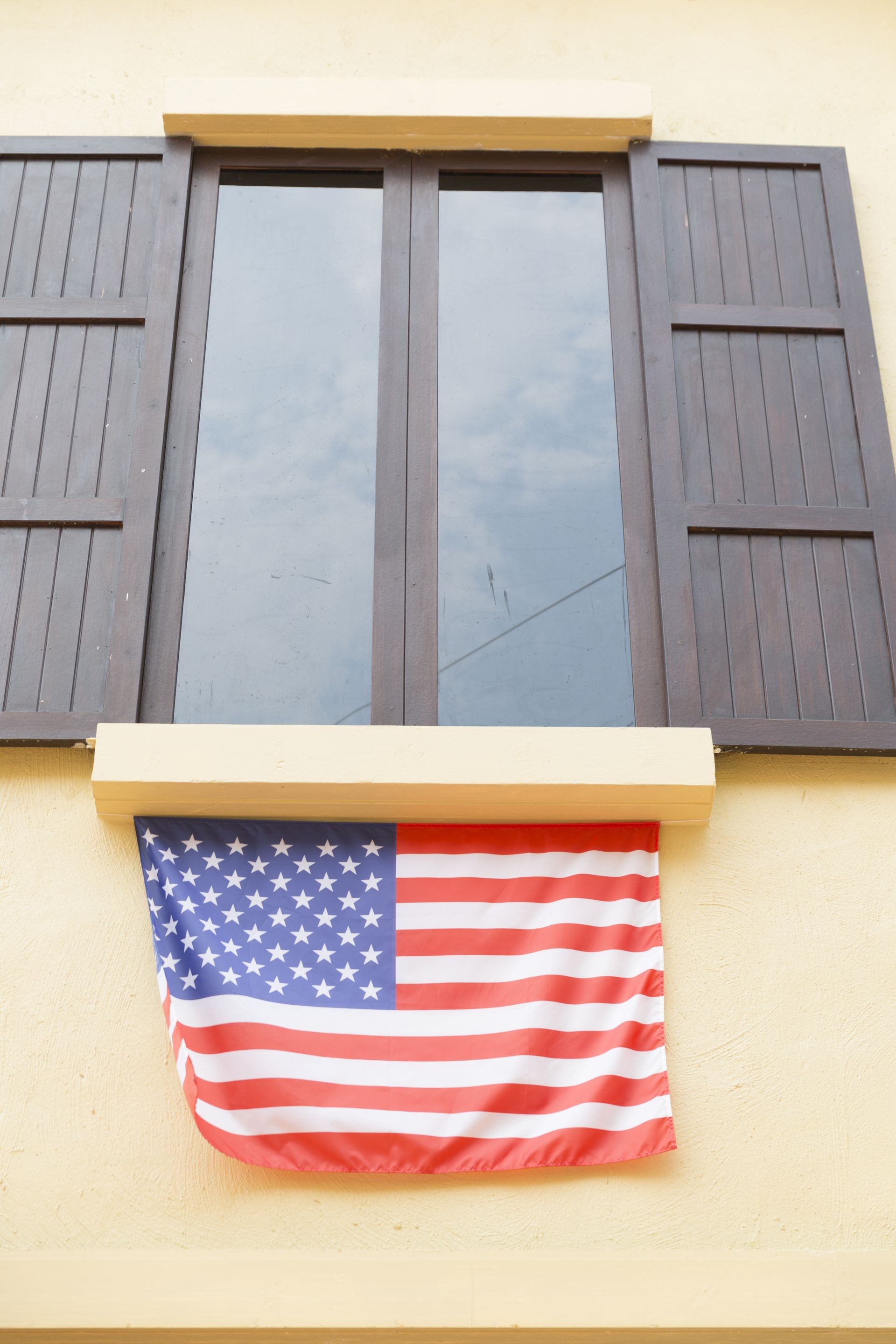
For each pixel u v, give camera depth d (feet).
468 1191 10.63
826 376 13.85
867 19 16.14
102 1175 10.64
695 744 11.64
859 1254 10.43
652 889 11.60
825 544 13.07
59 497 13.01
